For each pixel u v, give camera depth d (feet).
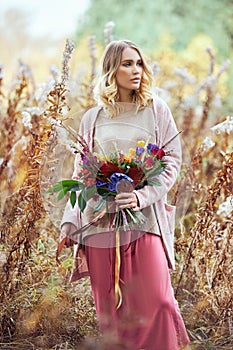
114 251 13.58
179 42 56.44
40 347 14.94
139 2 57.98
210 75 25.03
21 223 15.53
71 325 15.28
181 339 13.29
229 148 20.12
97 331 15.12
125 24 56.90
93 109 14.07
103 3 58.29
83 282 16.61
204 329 15.69
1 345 14.89
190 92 31.14
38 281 15.83
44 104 18.93
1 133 20.68
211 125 23.25
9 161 18.84
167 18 57.36
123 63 13.80
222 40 56.03
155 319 13.17
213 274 16.29
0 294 15.23
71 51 15.55
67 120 14.17
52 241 17.67
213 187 15.88
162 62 32.35
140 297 13.34
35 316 15.07
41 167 14.14
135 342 13.43
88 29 58.03
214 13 57.31
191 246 16.28
